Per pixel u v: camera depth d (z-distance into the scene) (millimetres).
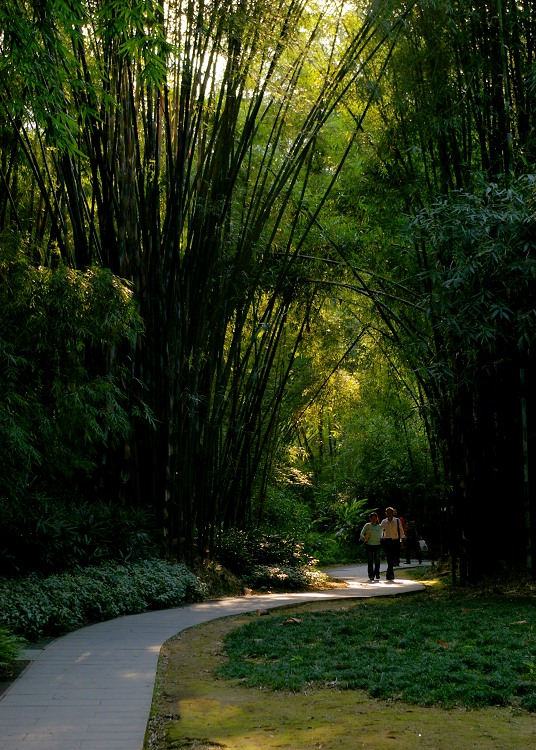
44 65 5383
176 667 5137
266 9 8688
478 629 6043
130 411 8984
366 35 9492
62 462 7547
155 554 9219
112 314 6941
